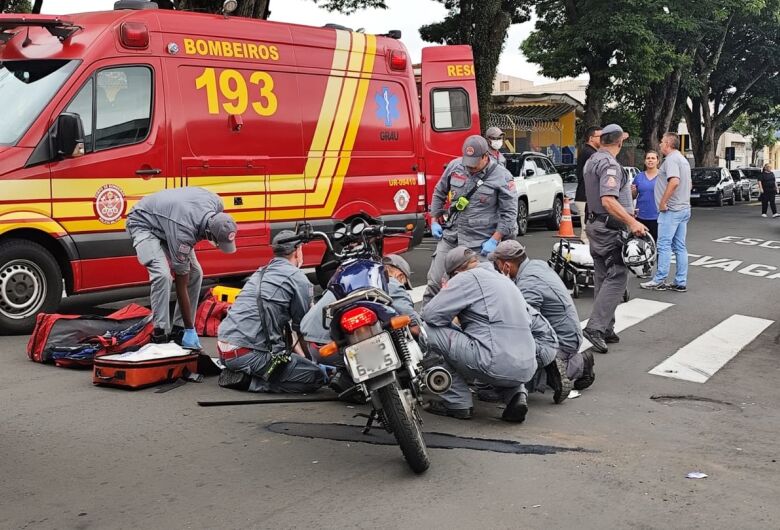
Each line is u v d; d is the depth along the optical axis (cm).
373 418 543
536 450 527
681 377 743
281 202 1019
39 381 668
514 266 674
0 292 826
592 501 442
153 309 715
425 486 458
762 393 698
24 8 2066
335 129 1079
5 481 459
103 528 402
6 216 812
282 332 660
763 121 6228
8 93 872
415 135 1188
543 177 2116
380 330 469
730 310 1081
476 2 2533
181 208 714
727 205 3909
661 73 3138
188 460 496
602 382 720
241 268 984
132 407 603
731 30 4512
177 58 937
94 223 867
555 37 3078
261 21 1020
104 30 892
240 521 410
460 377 593
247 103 991
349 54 1105
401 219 1162
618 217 806
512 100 3456
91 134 869
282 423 573
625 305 1096
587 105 3167
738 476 488
